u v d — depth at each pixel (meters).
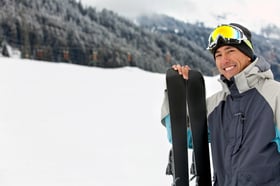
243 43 1.48
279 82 1.40
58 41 81.31
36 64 20.41
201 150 1.68
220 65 1.53
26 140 5.21
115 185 3.48
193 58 119.25
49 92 11.63
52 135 5.64
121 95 12.16
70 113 8.04
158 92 13.85
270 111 1.36
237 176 1.38
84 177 3.69
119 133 6.02
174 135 1.73
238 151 1.40
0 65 18.11
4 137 5.30
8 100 9.31
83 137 5.62
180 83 1.78
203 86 1.74
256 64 1.44
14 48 73.56
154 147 5.11
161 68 92.62
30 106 8.62
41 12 93.19
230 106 1.50
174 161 1.70
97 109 8.85
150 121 7.39
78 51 82.38
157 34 123.12
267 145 1.35
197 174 1.68
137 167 4.10
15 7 82.81
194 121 1.71
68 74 17.80
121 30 118.56
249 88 1.43
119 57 84.56
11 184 3.38
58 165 4.07
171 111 1.75
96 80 16.41
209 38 1.59
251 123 1.39
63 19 103.88
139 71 23.28
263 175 1.34
